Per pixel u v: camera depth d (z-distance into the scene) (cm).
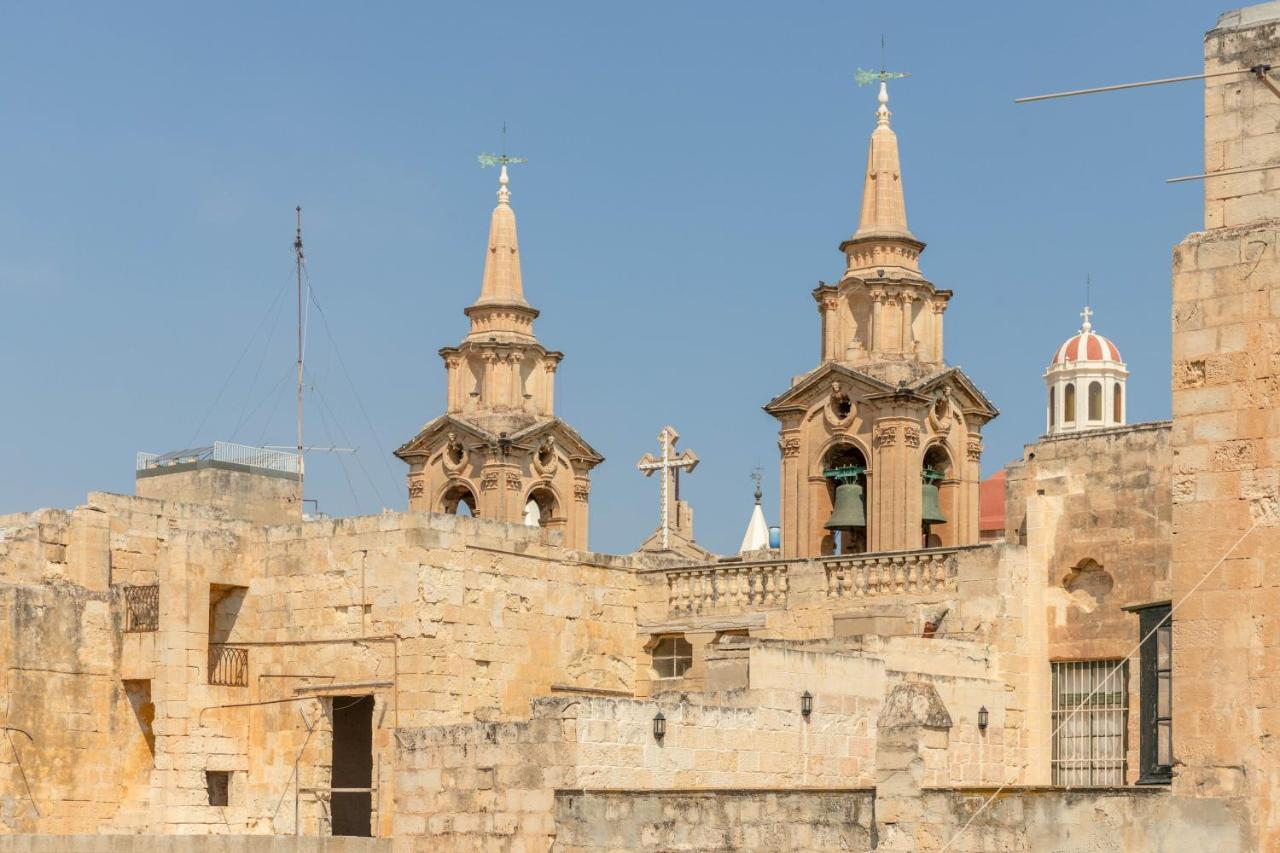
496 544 6756
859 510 8662
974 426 8931
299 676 6681
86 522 7038
